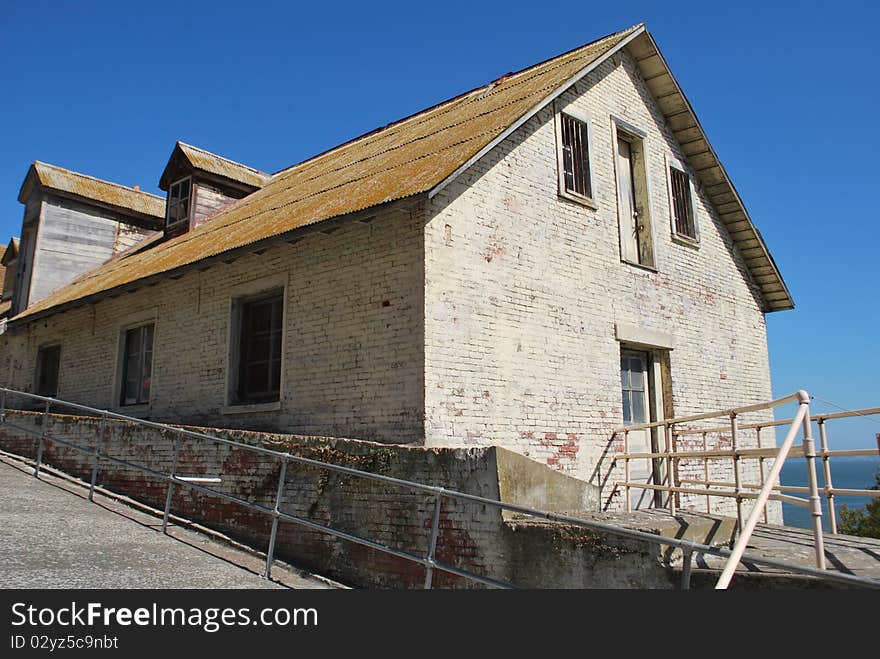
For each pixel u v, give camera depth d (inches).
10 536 241.8
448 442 303.3
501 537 244.8
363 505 278.4
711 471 446.9
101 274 579.2
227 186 601.6
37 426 429.7
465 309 323.9
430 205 319.3
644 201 452.8
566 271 380.2
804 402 198.8
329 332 346.9
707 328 467.5
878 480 854.5
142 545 255.0
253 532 305.6
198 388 413.7
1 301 780.6
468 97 531.8
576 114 414.9
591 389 376.2
